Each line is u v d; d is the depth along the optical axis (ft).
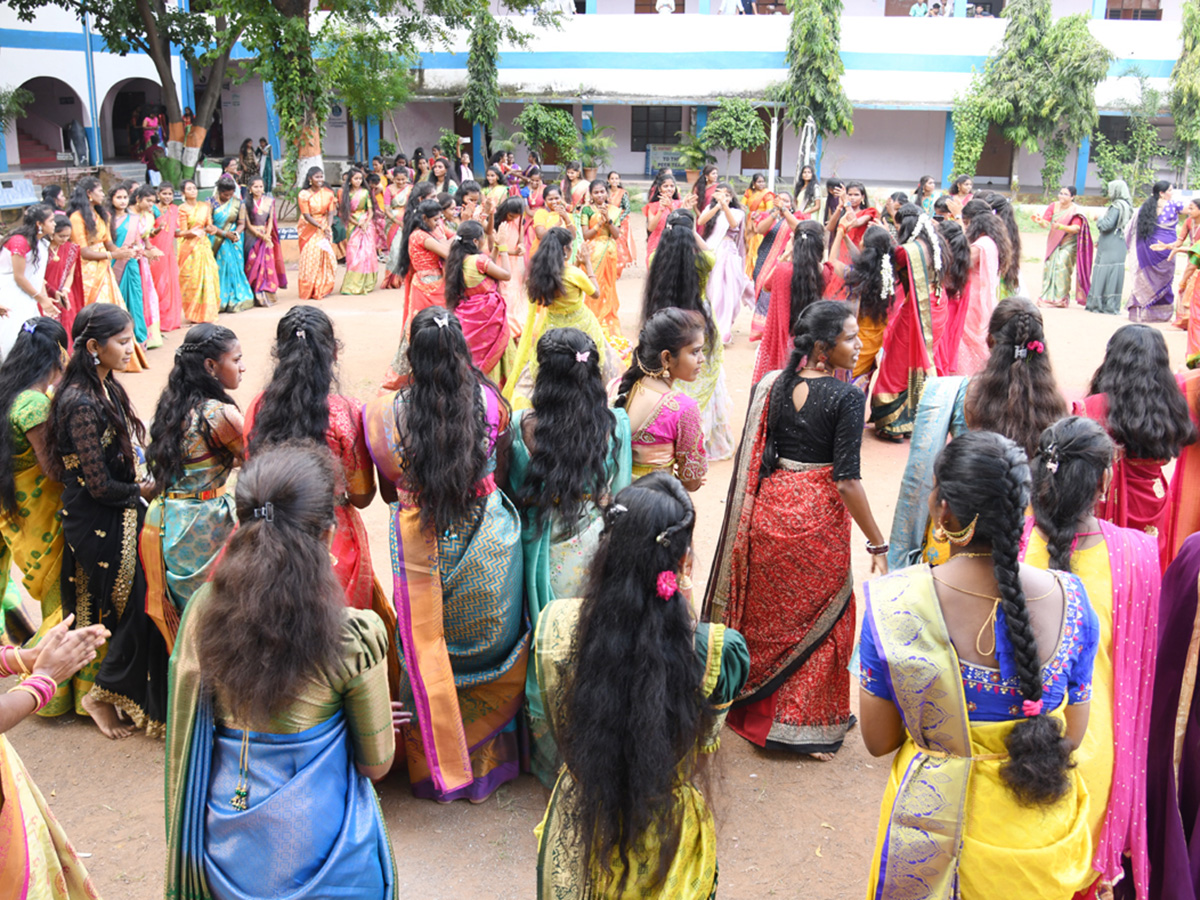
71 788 12.78
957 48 85.97
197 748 8.05
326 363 12.46
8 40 79.51
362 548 12.68
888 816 8.17
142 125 95.81
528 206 54.34
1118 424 12.76
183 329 39.73
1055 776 7.46
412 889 10.95
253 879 7.86
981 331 27.30
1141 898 9.39
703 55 87.45
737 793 12.73
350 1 62.13
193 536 12.59
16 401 13.01
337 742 8.33
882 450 26.17
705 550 19.95
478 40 87.15
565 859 8.18
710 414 24.59
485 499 11.76
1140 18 95.45
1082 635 7.84
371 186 49.29
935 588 7.93
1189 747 9.66
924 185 45.96
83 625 13.55
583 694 7.76
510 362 28.55
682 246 22.04
